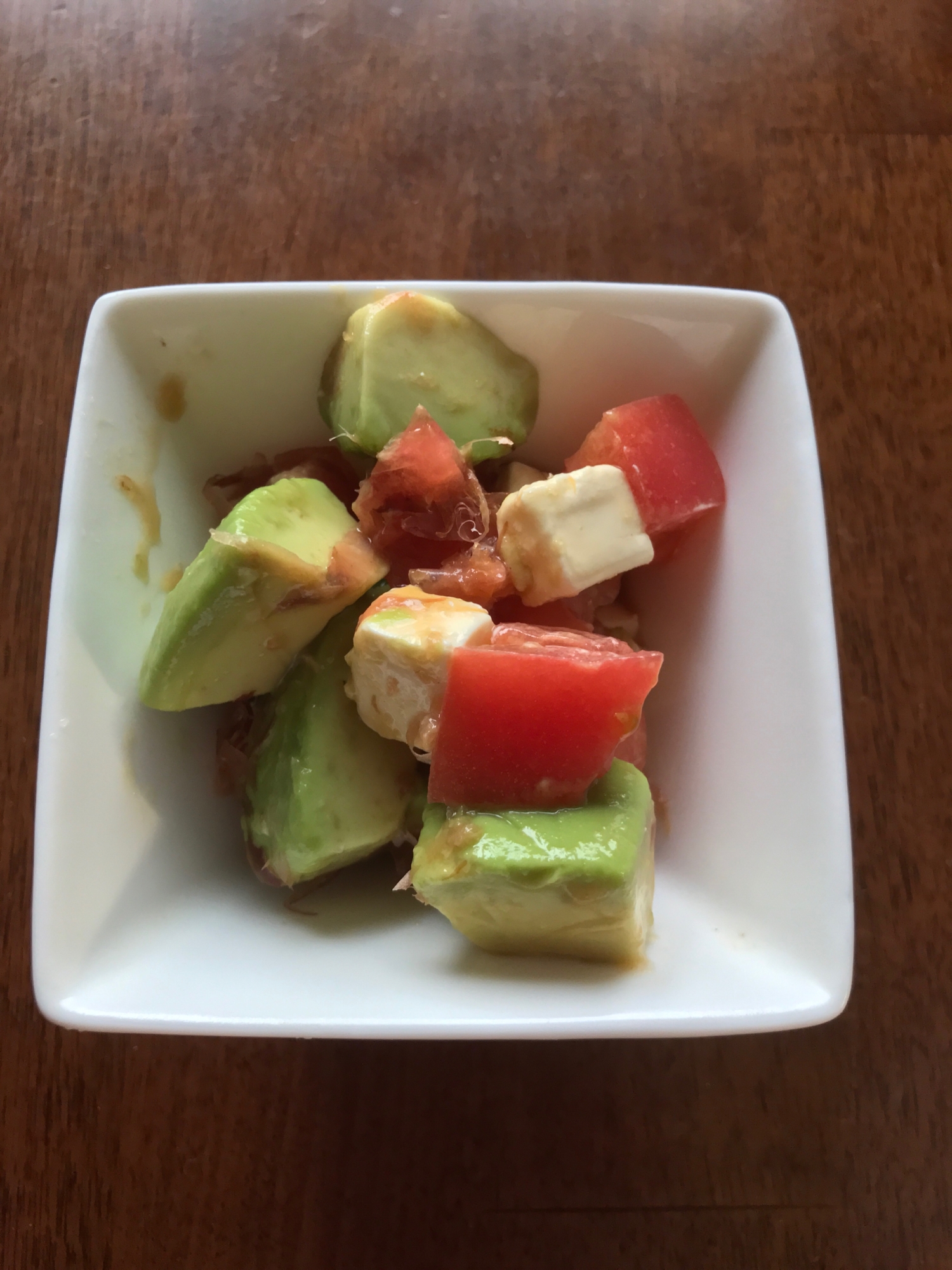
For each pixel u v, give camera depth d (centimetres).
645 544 17
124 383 16
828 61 23
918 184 23
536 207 22
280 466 18
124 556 16
